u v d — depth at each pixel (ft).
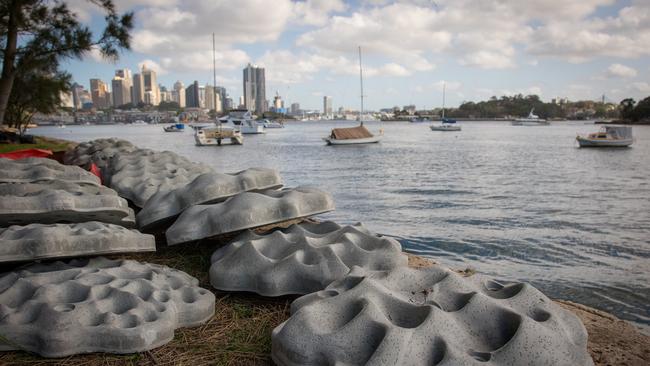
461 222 43.86
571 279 27.73
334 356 9.26
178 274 14.71
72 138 250.57
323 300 10.62
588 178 81.56
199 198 18.29
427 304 10.27
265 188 19.56
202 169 27.84
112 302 11.77
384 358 8.71
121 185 23.95
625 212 50.08
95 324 11.05
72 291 12.08
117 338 10.77
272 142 208.13
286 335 9.89
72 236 13.99
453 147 172.24
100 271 13.30
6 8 48.78
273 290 13.84
